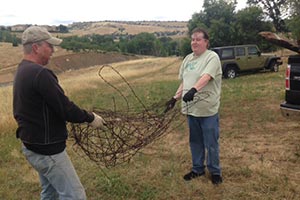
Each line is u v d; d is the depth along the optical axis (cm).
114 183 484
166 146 654
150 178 502
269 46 3478
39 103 288
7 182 515
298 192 441
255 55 1966
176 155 598
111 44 11388
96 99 1448
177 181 486
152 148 645
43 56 301
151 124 371
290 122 779
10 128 826
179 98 454
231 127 769
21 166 583
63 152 306
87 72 5069
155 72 3691
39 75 281
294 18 2770
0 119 873
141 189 470
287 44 578
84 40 11550
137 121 367
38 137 292
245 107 977
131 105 1191
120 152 360
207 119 446
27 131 292
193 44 438
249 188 457
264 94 1177
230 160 559
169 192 455
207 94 438
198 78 435
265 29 3606
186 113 455
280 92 1195
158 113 429
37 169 307
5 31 13838
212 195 444
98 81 2544
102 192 469
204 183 474
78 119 298
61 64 7488
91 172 532
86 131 350
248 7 3709
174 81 2183
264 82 1549
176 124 812
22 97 289
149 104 1173
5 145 699
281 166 526
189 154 601
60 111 287
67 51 8906
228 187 462
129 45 11156
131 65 5269
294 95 574
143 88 1816
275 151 591
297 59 565
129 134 359
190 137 485
